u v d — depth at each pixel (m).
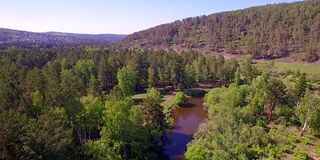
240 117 52.91
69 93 47.53
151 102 52.78
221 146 43.09
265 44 168.38
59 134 33.72
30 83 55.69
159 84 112.06
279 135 49.62
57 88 47.84
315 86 88.31
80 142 45.94
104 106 49.44
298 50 156.50
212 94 76.88
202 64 116.44
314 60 141.38
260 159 41.16
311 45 149.00
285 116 62.38
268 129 55.53
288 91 65.88
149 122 51.03
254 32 186.25
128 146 48.31
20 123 32.59
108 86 103.31
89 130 47.62
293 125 58.03
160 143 55.00
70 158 36.25
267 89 60.53
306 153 44.38
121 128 43.06
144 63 117.31
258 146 45.16
